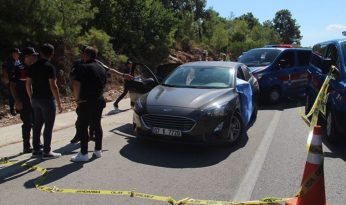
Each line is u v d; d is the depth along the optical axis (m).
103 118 11.16
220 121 7.48
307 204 4.76
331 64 8.49
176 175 6.33
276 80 13.32
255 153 7.50
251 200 5.31
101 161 7.06
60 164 6.90
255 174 6.33
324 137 8.70
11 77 7.45
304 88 14.20
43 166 6.79
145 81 9.37
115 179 6.15
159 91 8.35
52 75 6.93
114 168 6.67
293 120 10.70
